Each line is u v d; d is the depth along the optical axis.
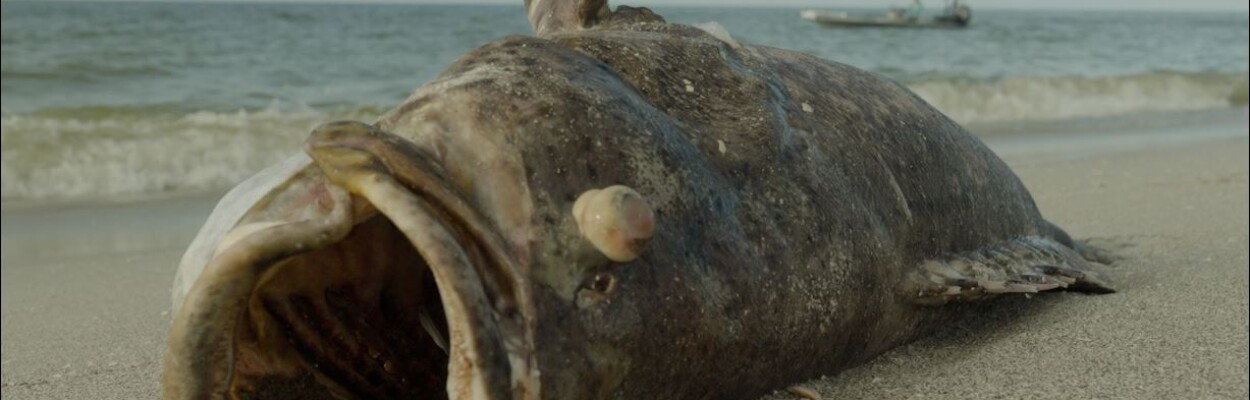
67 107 12.02
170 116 11.36
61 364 4.07
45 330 4.71
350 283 2.41
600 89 2.42
